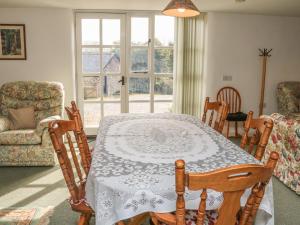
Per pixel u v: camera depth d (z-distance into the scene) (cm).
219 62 492
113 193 130
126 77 485
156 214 138
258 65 504
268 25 496
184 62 473
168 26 479
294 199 275
